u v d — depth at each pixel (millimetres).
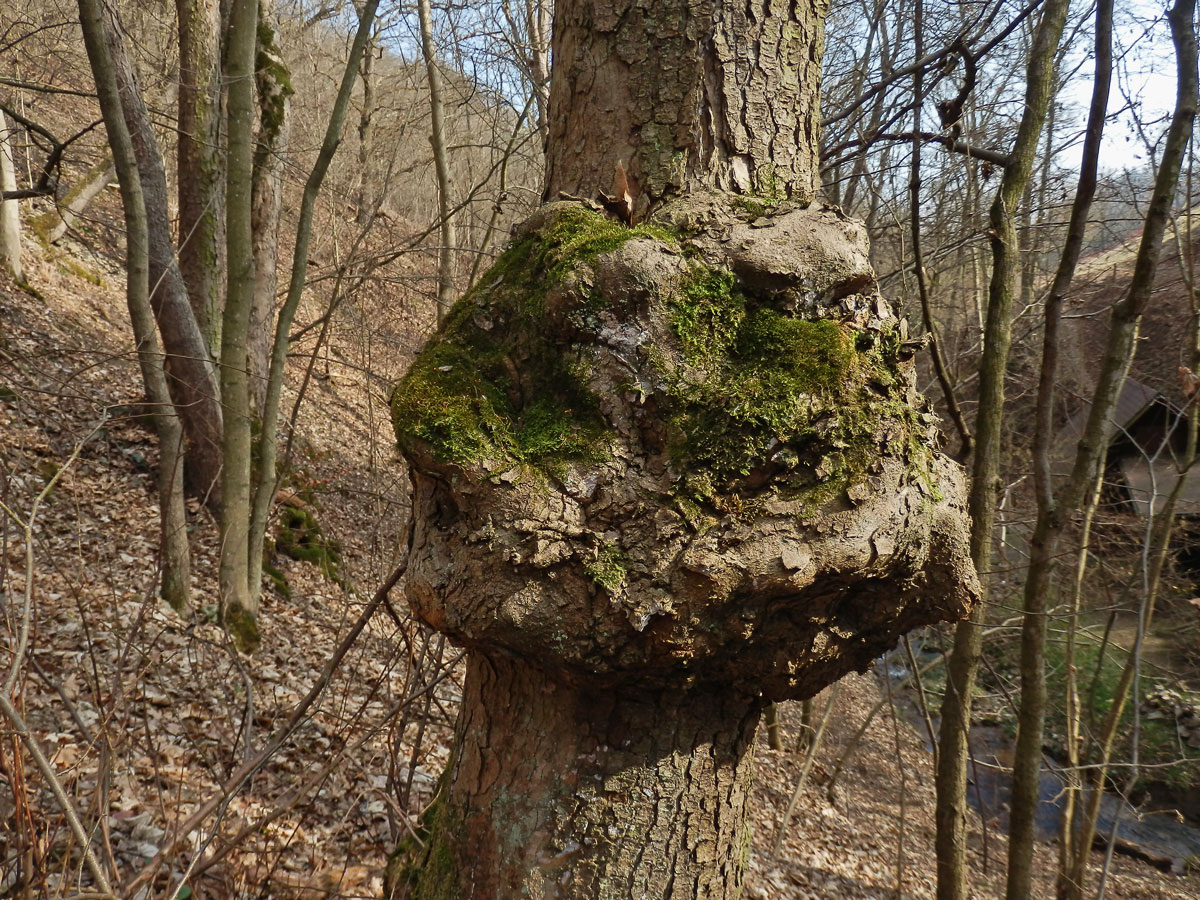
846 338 1383
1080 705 5414
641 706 1502
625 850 1500
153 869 1771
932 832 7105
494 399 1439
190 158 6875
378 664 5316
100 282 10523
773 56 1612
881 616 1506
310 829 3033
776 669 1462
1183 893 6480
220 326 7172
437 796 1971
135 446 6852
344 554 7371
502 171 5141
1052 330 3004
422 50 7914
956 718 3451
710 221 1487
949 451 4887
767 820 5988
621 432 1378
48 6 9117
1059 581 5594
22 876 1914
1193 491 7910
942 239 6016
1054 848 6926
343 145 11195
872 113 5332
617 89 1611
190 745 3570
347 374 10750
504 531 1322
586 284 1398
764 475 1331
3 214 8648
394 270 6773
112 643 4367
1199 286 6812
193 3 6695
